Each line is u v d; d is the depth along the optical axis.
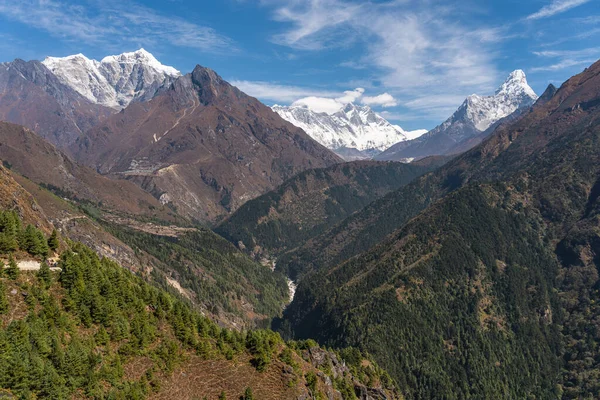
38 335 75.81
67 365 75.19
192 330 106.12
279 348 117.06
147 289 109.19
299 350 129.38
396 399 157.62
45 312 82.38
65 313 85.69
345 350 173.12
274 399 96.69
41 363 70.94
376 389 145.00
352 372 153.00
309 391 103.88
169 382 90.44
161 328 101.88
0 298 77.88
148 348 94.06
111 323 91.50
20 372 67.69
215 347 106.12
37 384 69.31
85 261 100.00
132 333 93.69
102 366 81.44
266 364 106.06
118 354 87.88
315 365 127.81
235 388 96.50
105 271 103.19
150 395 85.19
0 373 66.06
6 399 64.38
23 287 84.50
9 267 85.00
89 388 75.56
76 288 90.75
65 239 116.00
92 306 90.62
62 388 72.00
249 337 112.44
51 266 94.69
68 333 83.56
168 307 109.50
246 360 106.19
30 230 95.19
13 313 78.81
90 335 86.00
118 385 80.56
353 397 124.12
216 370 99.56
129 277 117.62
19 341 71.81
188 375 94.94
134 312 99.06
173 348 97.38
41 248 94.94
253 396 95.69
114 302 95.75
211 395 92.75
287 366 107.25
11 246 91.19
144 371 88.75
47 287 87.88
